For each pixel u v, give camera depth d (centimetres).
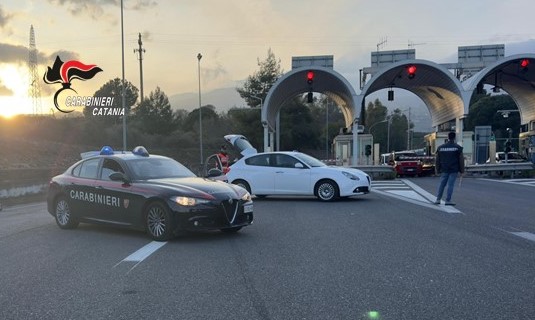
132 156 984
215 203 840
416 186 2136
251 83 7094
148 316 480
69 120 4788
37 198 2122
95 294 552
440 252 746
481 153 3944
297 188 1510
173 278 616
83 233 960
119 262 704
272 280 603
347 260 701
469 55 3428
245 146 2766
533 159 3434
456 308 493
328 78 3300
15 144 3578
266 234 923
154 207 863
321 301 520
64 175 1036
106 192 933
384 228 974
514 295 534
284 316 477
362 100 3120
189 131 7400
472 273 623
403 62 3005
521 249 764
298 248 791
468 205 1353
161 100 7475
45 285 591
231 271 648
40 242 873
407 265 668
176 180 914
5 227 1081
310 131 7775
